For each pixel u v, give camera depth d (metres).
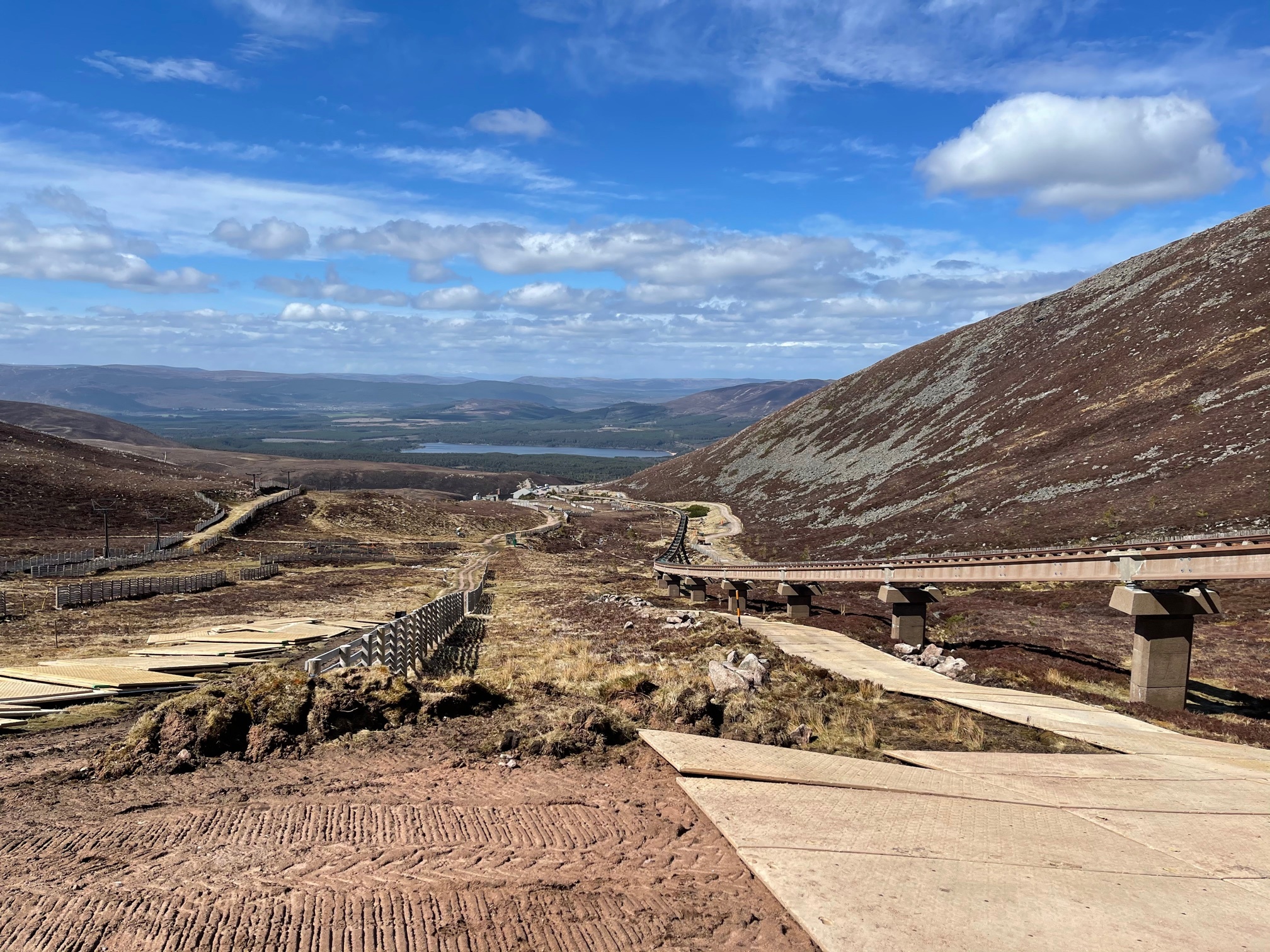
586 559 87.94
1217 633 29.39
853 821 8.72
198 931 6.20
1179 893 7.09
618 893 7.04
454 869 7.46
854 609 42.03
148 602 37.97
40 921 6.36
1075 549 24.31
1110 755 12.62
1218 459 58.53
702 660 21.44
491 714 13.48
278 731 11.50
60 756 11.71
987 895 6.93
